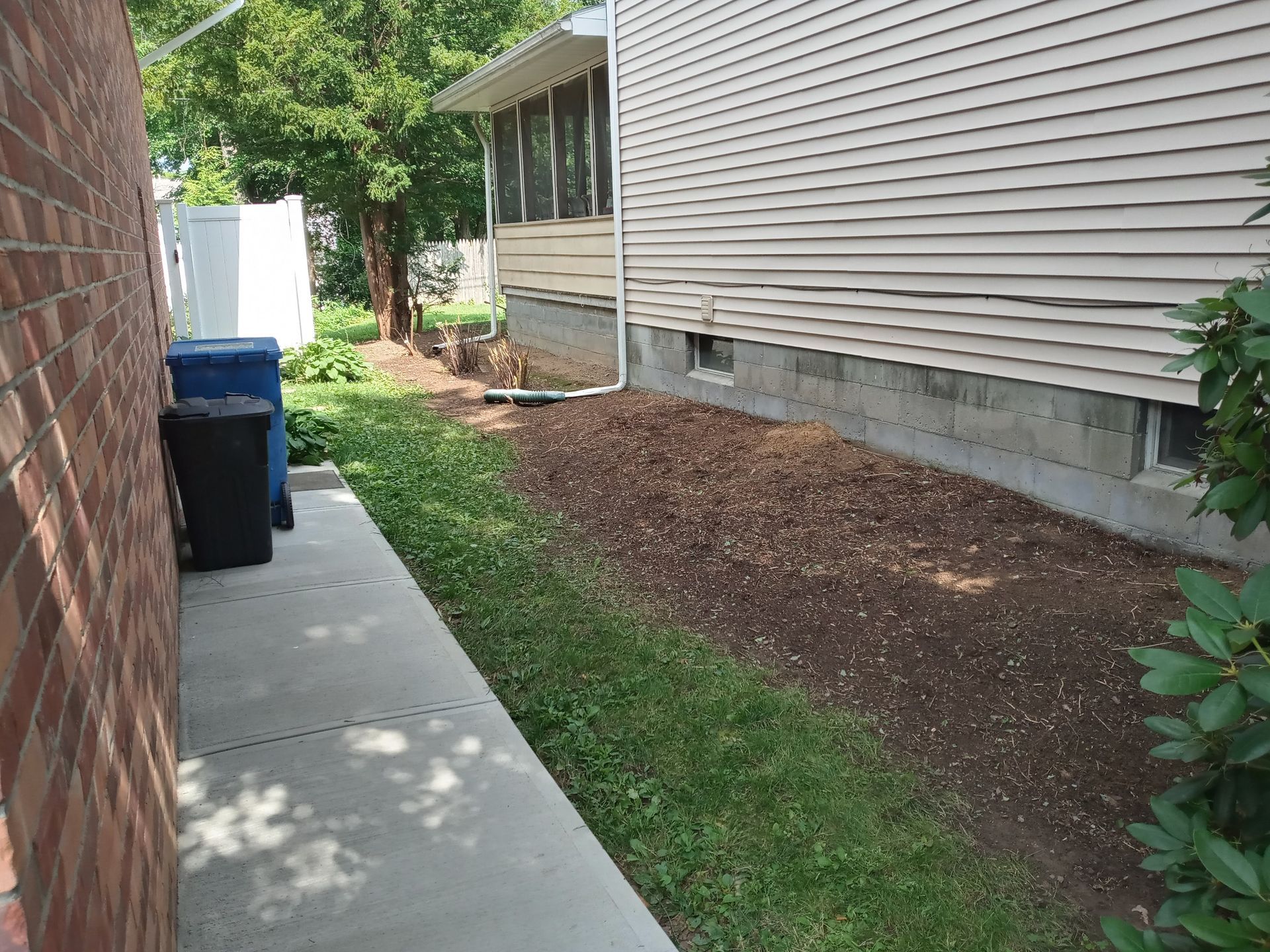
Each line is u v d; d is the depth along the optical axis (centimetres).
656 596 509
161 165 3391
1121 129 478
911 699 381
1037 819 310
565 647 446
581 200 1229
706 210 876
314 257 2342
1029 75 525
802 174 734
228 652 432
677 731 369
